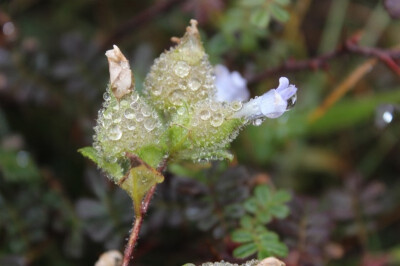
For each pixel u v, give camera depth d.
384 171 0.25
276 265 0.16
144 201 0.16
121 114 0.16
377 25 0.27
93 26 0.27
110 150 0.16
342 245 0.22
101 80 0.22
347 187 0.21
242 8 0.22
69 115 0.23
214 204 0.19
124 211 0.20
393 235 0.23
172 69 0.17
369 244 0.22
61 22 0.26
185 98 0.17
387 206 0.23
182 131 0.16
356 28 0.27
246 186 0.19
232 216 0.19
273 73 0.22
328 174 0.25
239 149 0.23
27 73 0.22
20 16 0.26
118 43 0.24
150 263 0.21
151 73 0.17
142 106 0.16
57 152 0.24
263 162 0.23
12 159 0.21
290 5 0.24
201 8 0.23
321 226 0.19
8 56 0.22
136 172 0.16
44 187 0.21
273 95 0.16
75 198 0.23
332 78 0.25
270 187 0.20
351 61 0.26
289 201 0.20
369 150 0.25
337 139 0.25
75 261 0.21
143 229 0.20
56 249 0.21
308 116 0.23
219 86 0.19
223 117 0.16
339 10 0.27
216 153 0.16
